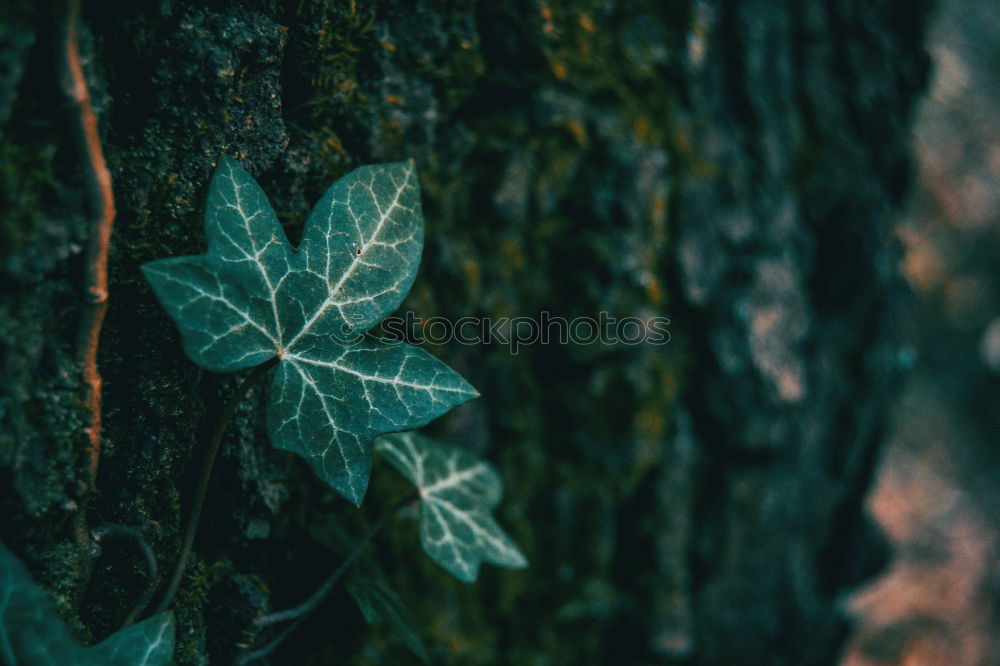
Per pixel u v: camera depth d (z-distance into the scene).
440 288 0.29
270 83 0.23
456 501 0.26
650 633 0.33
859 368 0.37
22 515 0.20
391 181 0.22
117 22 0.21
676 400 0.32
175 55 0.22
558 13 0.28
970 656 0.85
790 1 0.33
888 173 0.38
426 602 0.30
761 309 0.33
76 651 0.20
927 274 1.16
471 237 0.29
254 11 0.23
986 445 1.24
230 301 0.21
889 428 0.44
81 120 0.20
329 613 0.27
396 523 0.29
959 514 1.09
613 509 0.32
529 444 0.31
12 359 0.20
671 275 0.31
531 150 0.29
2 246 0.19
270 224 0.21
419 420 0.22
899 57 0.37
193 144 0.22
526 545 0.32
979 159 1.10
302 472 0.26
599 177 0.30
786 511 0.35
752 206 0.32
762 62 0.32
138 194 0.22
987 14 1.10
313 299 0.22
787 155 0.33
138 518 0.22
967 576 0.96
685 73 0.31
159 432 0.22
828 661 0.42
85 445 0.21
